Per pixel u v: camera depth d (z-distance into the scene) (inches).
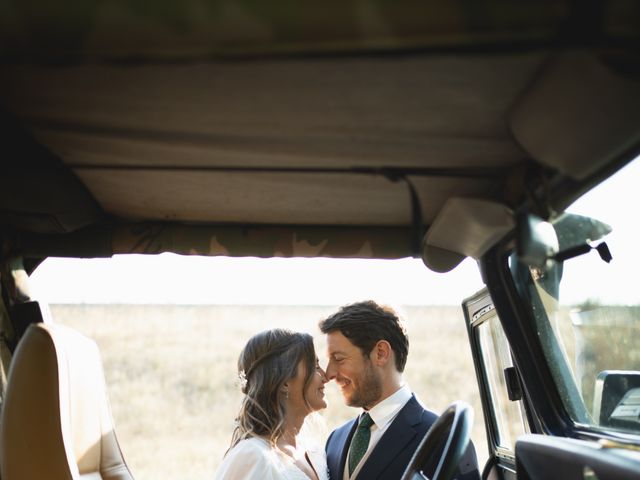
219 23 46.9
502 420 131.5
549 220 76.1
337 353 120.0
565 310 101.5
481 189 85.7
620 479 74.4
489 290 108.3
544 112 61.6
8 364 97.0
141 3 46.5
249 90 61.7
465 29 46.4
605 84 55.0
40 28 47.6
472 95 62.2
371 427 121.3
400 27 46.5
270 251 101.0
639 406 87.4
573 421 104.8
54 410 86.0
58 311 735.7
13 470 84.4
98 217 96.7
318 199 90.7
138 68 57.8
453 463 84.4
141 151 75.9
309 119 67.4
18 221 91.2
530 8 45.5
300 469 112.7
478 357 138.4
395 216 97.0
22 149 73.9
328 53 48.1
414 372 688.4
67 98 63.5
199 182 85.2
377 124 68.5
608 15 45.5
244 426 114.6
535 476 96.6
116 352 693.3
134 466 480.7
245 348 118.4
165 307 762.2
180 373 655.1
